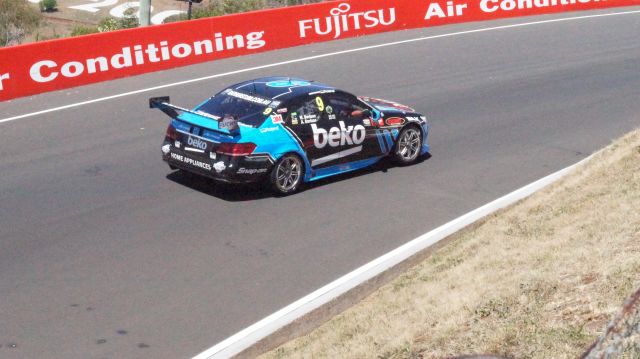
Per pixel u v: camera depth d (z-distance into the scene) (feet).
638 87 82.53
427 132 61.36
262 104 52.75
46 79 74.90
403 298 38.96
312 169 54.29
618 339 25.30
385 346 32.81
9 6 143.02
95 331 36.32
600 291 31.94
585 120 71.67
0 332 35.88
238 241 46.32
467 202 53.36
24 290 39.70
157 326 36.96
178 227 47.80
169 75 81.61
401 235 47.83
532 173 58.90
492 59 91.71
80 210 49.52
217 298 39.78
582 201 46.65
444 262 42.96
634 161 50.70
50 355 34.30
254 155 50.72
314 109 54.19
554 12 117.19
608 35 104.53
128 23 105.50
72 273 41.63
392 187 55.67
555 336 29.50
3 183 53.31
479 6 110.93
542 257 38.63
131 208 50.19
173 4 178.19
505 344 29.89
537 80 84.02
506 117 71.97
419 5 105.50
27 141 61.98
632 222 40.11
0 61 71.77
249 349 35.22
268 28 91.56
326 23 97.04
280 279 41.98
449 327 32.45
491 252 42.01
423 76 83.97
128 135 64.13
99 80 78.64
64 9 168.86
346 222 49.52
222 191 53.57
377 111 57.82
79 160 58.18
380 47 95.14
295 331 37.60
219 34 87.51
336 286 41.04
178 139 52.75
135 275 41.73
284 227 48.44
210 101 54.19
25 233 46.03
